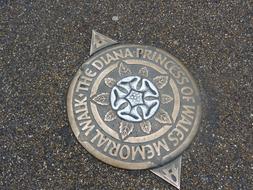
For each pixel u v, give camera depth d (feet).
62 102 4.99
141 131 4.83
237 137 4.80
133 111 4.92
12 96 5.02
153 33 5.38
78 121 4.89
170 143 4.77
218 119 4.89
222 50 5.28
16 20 5.46
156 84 5.06
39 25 5.44
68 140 4.80
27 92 5.04
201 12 5.51
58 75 5.14
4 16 5.49
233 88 5.06
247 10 5.53
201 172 4.63
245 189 4.55
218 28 5.41
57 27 5.42
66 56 5.24
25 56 5.24
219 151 4.73
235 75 5.13
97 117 4.90
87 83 5.08
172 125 4.86
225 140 4.78
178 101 4.98
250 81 5.10
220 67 5.18
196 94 5.02
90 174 4.63
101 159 4.69
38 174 4.63
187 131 4.83
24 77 5.13
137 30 5.40
